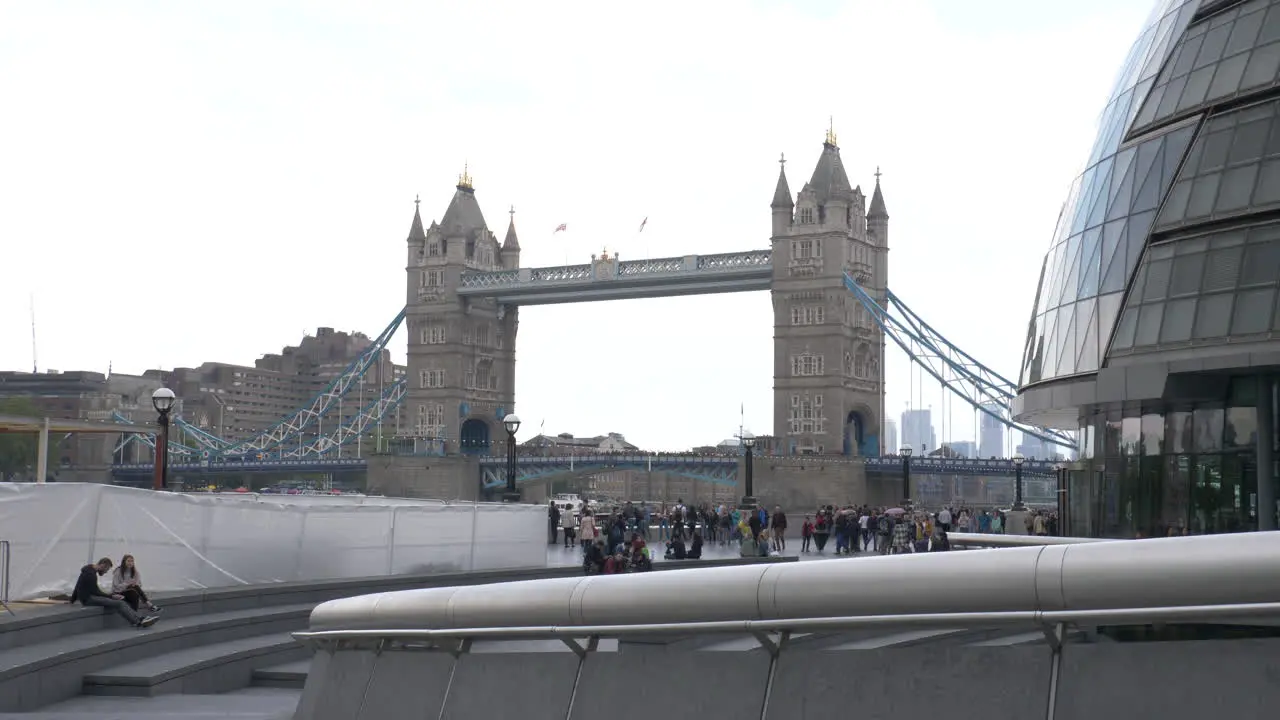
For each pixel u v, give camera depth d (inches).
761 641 353.7
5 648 828.0
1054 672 301.6
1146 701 287.0
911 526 2491.4
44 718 662.5
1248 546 271.6
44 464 1706.4
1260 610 267.9
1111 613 289.9
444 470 7377.0
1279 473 957.2
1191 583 277.4
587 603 398.0
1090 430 1218.0
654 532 2815.0
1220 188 987.3
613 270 7386.8
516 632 421.4
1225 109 1012.5
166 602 1027.9
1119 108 1152.2
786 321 7032.5
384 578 1316.4
